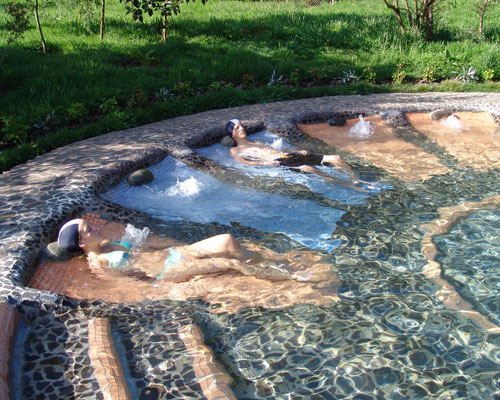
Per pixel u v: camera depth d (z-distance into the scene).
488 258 4.14
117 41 11.68
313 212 5.02
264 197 5.36
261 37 13.06
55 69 9.28
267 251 4.24
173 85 9.05
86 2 12.82
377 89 9.89
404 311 3.43
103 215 4.67
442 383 2.79
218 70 10.12
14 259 3.63
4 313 3.10
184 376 2.87
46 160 5.75
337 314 3.41
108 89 8.45
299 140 7.17
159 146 6.11
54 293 3.42
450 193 5.46
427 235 4.54
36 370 2.89
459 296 3.61
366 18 14.92
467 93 9.25
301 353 3.05
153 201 5.16
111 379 2.77
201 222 4.80
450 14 16.72
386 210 5.06
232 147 6.66
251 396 2.75
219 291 3.65
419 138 7.33
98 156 5.78
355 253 4.24
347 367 2.93
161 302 3.54
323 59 11.56
